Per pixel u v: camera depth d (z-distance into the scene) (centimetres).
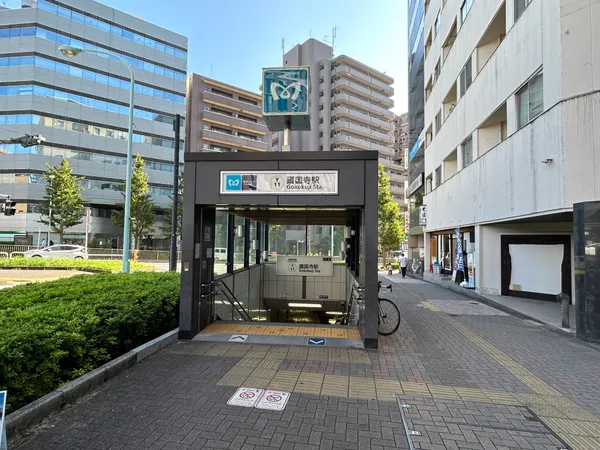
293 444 290
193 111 5056
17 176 3572
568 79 711
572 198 700
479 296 1123
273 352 525
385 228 2934
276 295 1229
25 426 300
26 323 373
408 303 1037
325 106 5538
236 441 293
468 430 319
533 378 449
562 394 402
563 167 712
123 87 4256
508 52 998
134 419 324
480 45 1264
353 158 564
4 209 1591
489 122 1189
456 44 1515
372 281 559
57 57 3784
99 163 4034
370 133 5681
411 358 517
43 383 345
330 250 1312
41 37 3688
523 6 934
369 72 5844
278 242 1313
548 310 895
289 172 572
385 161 5778
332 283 1216
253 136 5650
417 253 2994
